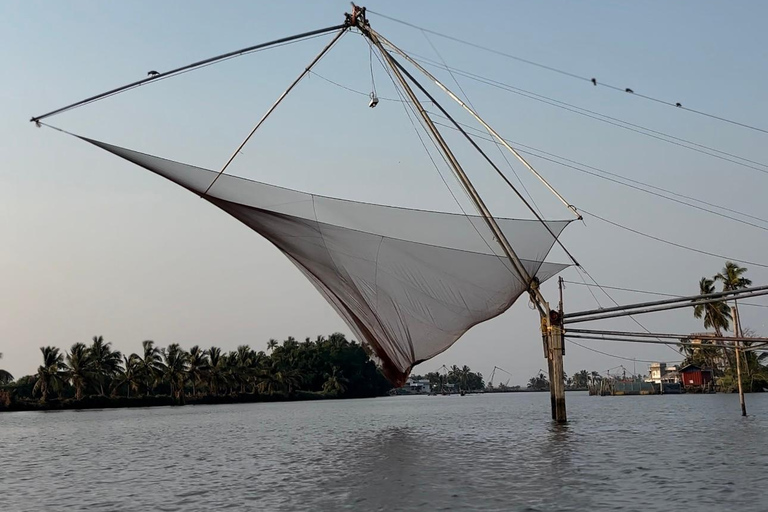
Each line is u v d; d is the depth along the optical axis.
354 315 25.62
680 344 31.73
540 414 59.03
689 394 108.81
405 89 24.28
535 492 17.34
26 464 27.92
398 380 27.09
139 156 21.02
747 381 93.81
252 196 21.66
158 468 25.17
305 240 22.86
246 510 16.25
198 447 33.38
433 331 25.70
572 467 21.39
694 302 28.70
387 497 17.17
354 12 22.58
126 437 41.91
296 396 142.00
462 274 23.95
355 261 23.19
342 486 19.00
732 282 83.88
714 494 16.41
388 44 23.27
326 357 157.62
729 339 31.25
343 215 22.73
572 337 31.36
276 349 164.38
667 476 19.11
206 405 116.94
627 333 31.23
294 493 18.22
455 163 24.00
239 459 27.09
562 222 24.34
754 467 20.31
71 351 100.06
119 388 108.75
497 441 31.12
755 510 14.62
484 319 26.44
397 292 24.14
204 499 17.95
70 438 42.16
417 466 22.75
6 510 17.55
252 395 129.25
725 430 33.38
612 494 16.80
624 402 83.31
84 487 21.05
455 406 95.62
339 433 40.41
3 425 59.41
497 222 24.08
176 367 111.88
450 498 16.83
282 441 35.41
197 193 22.36
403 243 22.62
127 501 18.20
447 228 23.67
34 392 98.12
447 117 24.12
